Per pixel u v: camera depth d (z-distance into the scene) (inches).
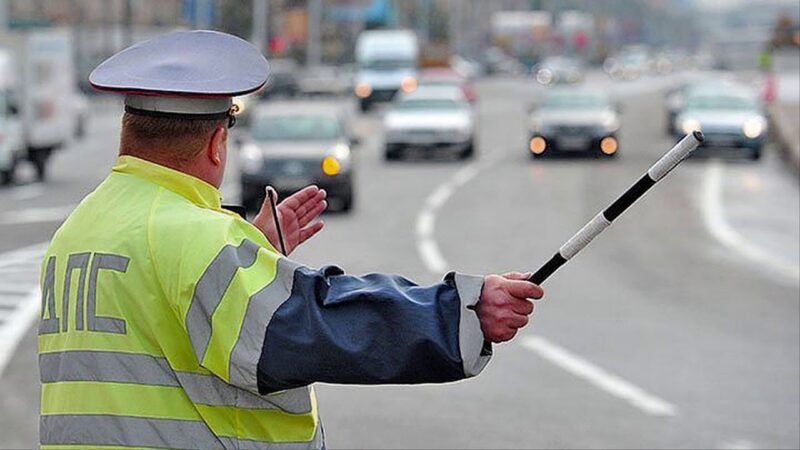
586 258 1732.3
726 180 2817.4
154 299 293.4
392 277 300.5
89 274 299.3
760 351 1130.0
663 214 2234.3
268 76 309.0
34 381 1025.5
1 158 2709.2
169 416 293.3
